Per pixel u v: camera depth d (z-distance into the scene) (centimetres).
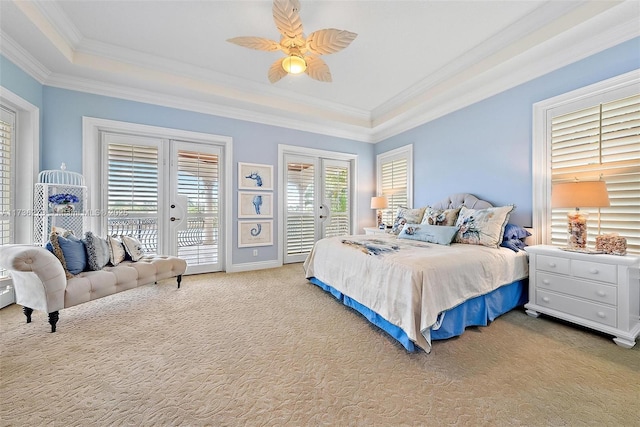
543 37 225
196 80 325
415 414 121
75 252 228
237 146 394
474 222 265
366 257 225
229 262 388
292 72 239
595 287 190
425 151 403
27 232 261
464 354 171
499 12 220
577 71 234
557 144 249
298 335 197
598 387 138
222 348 177
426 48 269
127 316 227
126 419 117
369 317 216
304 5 211
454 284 188
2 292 238
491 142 306
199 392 135
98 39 258
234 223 393
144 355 168
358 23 233
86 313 232
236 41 216
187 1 210
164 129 344
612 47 213
